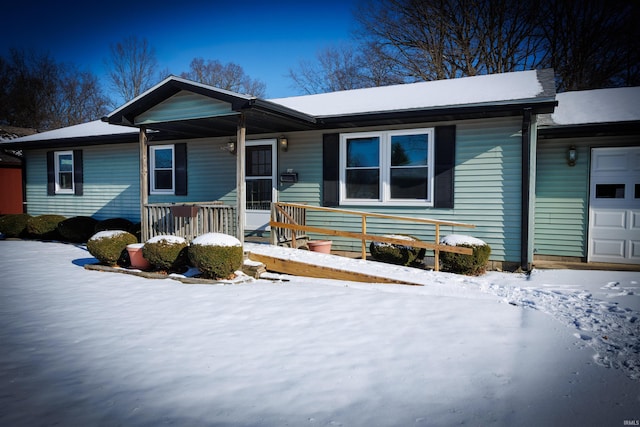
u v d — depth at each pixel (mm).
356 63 29656
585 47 21391
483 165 7977
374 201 8961
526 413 2803
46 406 2988
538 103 6930
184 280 7027
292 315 5090
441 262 7789
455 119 8086
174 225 8281
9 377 3459
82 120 37406
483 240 8008
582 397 3008
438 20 24469
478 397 3029
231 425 2713
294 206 8727
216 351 3975
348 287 6484
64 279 7352
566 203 8734
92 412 2900
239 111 7203
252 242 9406
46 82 35438
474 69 24234
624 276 6934
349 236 8023
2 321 4965
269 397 3074
